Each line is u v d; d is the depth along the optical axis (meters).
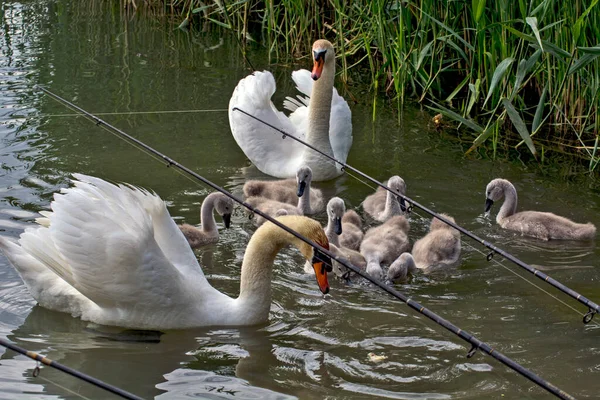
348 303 10.46
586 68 15.43
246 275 9.77
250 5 22.55
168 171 14.20
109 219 9.48
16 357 8.86
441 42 17.97
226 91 18.14
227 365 8.88
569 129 16.39
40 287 9.84
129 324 9.59
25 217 11.91
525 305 10.47
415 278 11.20
